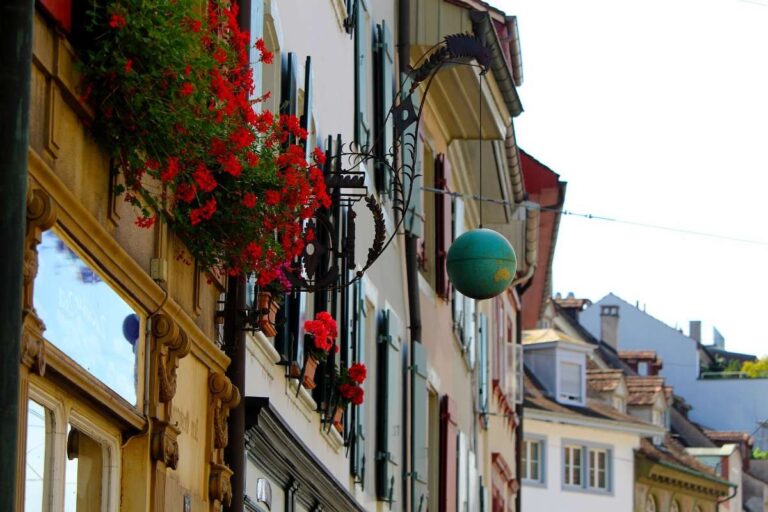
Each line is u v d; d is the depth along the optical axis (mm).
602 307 82375
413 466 23047
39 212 7848
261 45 10602
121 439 9922
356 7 19281
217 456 12031
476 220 35312
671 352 98500
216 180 10430
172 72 9109
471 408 32281
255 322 12250
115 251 9250
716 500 66750
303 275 14727
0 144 7047
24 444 7852
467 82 26141
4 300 6938
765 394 97562
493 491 38156
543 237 43531
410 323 23641
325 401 16766
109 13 8820
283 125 10898
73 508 9109
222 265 11156
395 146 13484
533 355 59531
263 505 14000
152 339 10242
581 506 57625
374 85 21344
